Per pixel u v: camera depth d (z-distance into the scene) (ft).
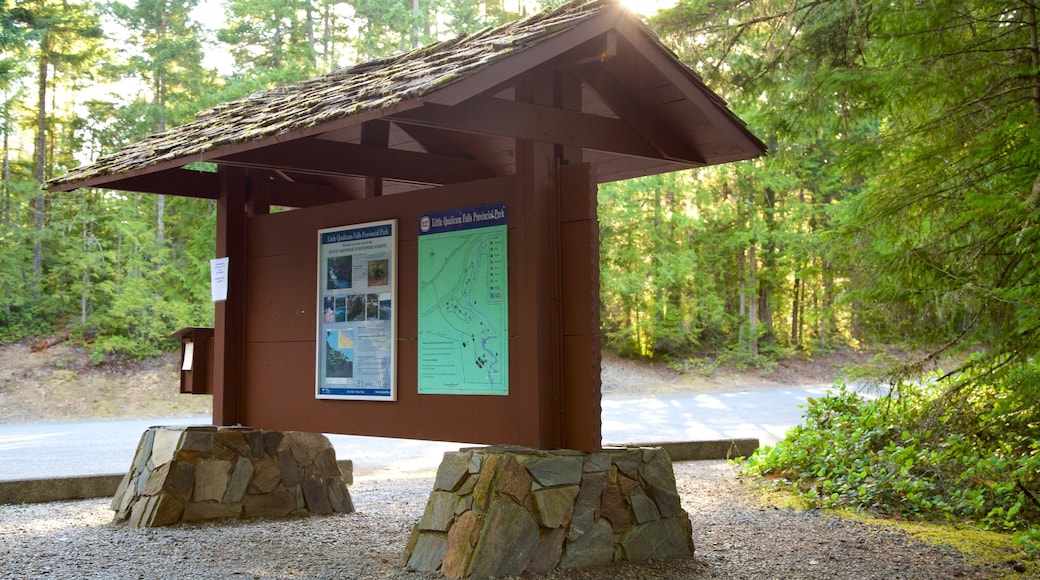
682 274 88.99
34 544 19.26
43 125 91.66
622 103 18.63
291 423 21.98
